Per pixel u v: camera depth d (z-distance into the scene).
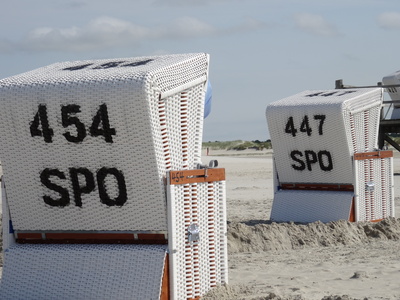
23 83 7.34
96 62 8.27
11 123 7.38
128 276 7.11
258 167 38.34
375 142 14.56
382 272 9.52
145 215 7.14
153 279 7.00
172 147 7.27
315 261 10.65
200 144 7.70
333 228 12.91
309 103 14.16
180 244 7.17
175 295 7.09
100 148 7.11
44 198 7.50
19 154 7.45
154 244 7.24
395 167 35.78
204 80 7.67
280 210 14.73
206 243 7.52
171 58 7.68
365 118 14.28
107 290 7.16
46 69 8.10
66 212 7.46
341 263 10.41
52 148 7.30
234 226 12.34
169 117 7.20
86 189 7.29
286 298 7.76
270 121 14.64
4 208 7.70
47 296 7.41
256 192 23.78
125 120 6.90
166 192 7.05
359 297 7.96
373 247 12.02
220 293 7.55
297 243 12.26
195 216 7.34
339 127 13.72
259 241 12.03
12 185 7.60
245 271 9.84
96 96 6.96
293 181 14.77
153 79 6.84
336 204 14.03
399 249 11.69
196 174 7.32
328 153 14.08
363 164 14.08
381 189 14.46
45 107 7.19
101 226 7.36
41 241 7.73
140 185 7.08
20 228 7.72
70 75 7.36
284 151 14.70
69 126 7.15
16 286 7.57
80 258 7.36
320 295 8.10
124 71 7.16
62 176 7.35
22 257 7.61
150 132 6.87
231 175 32.97
